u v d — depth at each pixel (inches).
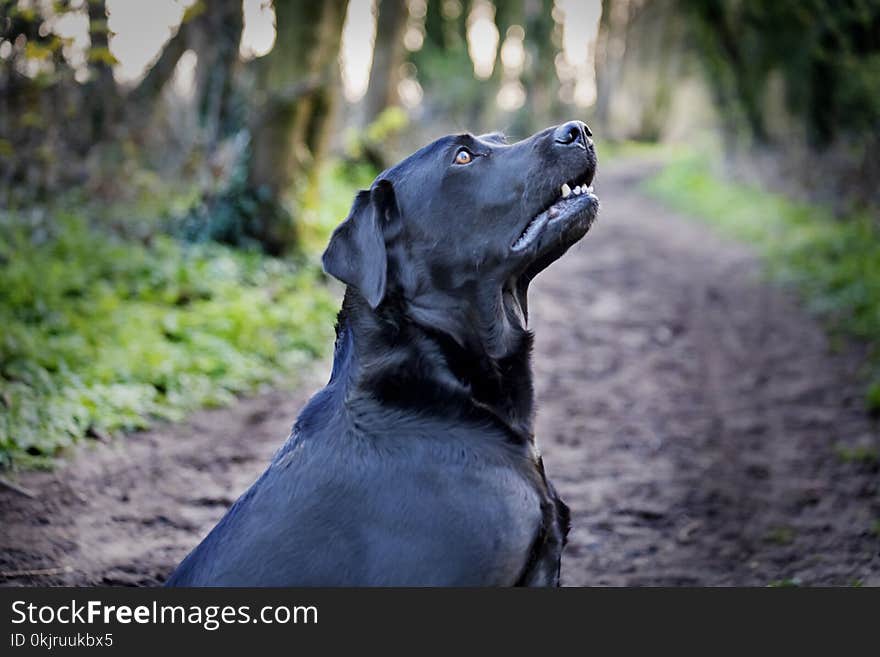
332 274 141.3
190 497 239.1
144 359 304.3
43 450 243.8
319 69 460.4
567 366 389.1
